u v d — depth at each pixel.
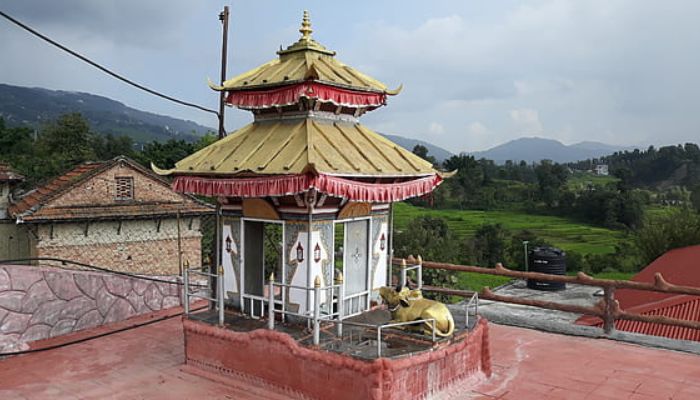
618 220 63.53
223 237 8.88
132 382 8.09
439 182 9.51
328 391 6.86
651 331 11.88
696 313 12.17
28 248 22.27
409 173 8.58
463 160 85.00
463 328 8.27
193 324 8.38
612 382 8.08
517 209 75.62
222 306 8.19
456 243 26.09
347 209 8.41
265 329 7.55
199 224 25.61
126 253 23.27
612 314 10.18
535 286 18.91
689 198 69.62
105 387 7.92
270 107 8.64
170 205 24.45
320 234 7.94
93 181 22.69
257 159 7.92
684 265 15.57
